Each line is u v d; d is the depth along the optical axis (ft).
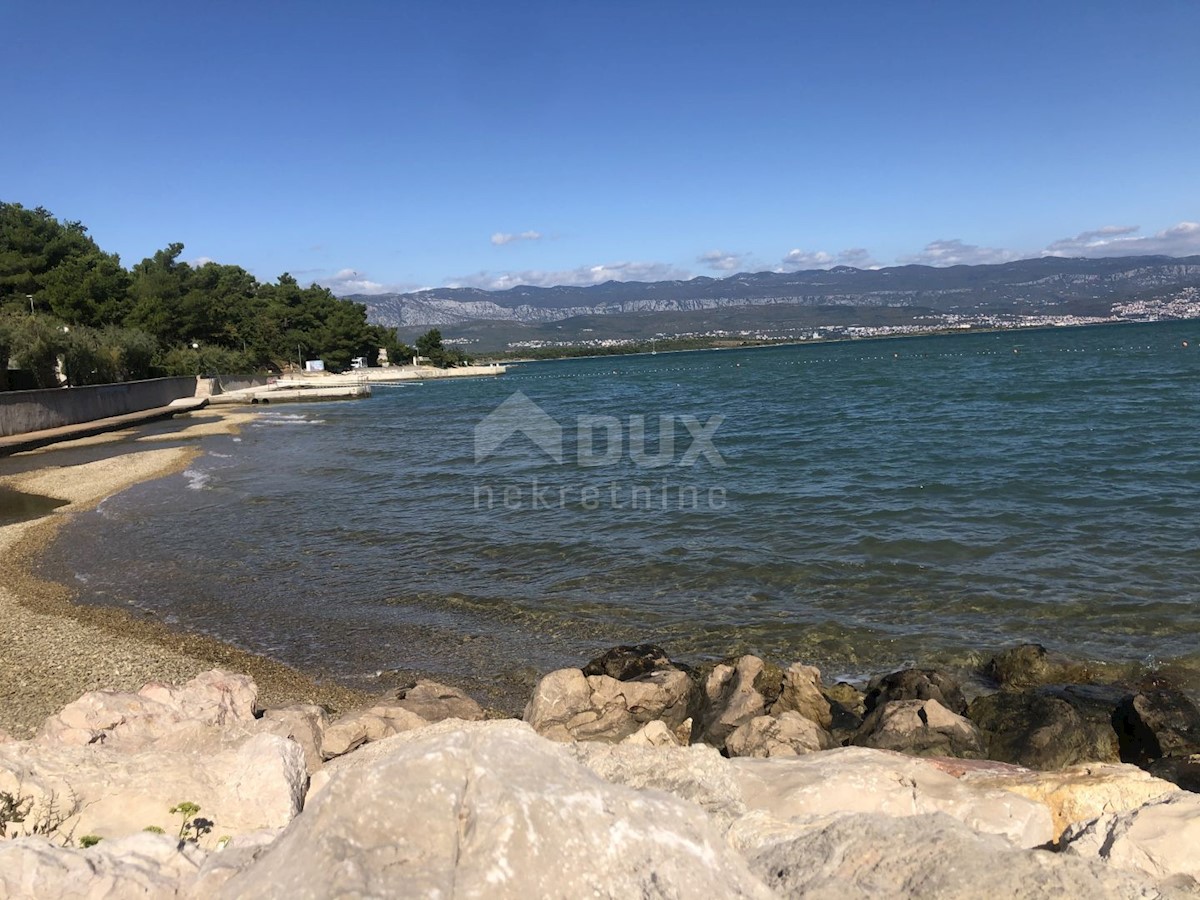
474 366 565.53
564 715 32.07
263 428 174.19
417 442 136.15
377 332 516.73
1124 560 49.98
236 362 330.54
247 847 11.89
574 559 56.24
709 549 56.90
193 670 39.29
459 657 40.78
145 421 191.31
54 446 141.18
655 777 17.21
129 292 305.53
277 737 18.58
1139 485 71.26
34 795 15.99
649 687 33.06
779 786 17.93
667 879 8.05
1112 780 18.99
